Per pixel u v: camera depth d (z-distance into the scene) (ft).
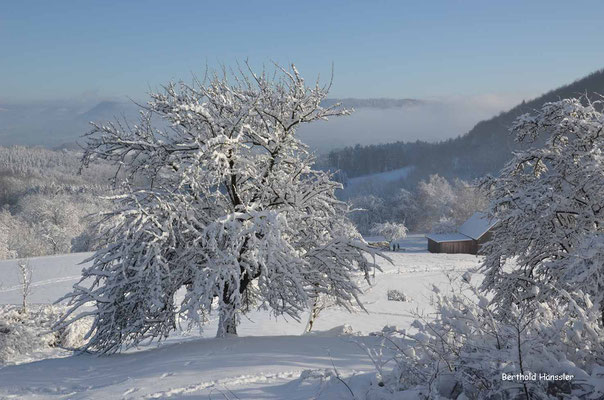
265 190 47.01
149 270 39.93
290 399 18.19
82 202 384.88
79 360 39.14
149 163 46.98
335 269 46.88
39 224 266.77
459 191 356.79
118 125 47.67
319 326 88.94
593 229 44.32
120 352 44.47
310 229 49.80
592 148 45.01
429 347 16.39
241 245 42.93
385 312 104.42
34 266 163.63
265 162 49.39
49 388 28.53
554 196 45.01
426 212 390.21
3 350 61.46
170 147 46.11
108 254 41.96
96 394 24.61
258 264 43.06
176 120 45.24
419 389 15.35
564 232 45.70
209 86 48.29
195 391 22.02
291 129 47.29
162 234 41.19
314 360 28.04
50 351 66.59
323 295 66.49
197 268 43.32
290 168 50.85
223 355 32.09
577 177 46.75
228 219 41.73
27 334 67.36
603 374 13.46
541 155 49.73
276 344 35.14
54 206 290.97
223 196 47.85
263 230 41.01
